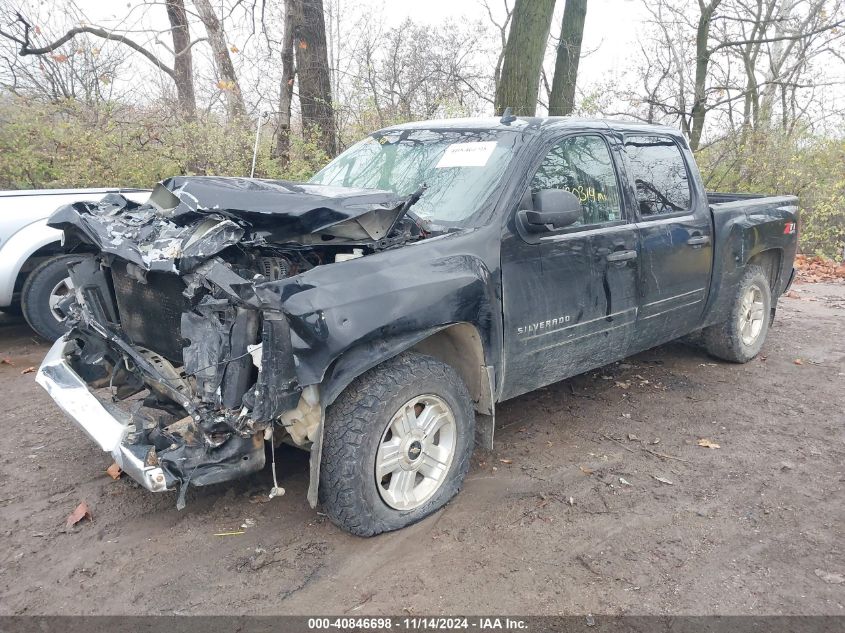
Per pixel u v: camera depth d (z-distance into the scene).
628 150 4.62
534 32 9.80
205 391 2.87
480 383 3.59
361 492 3.07
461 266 3.38
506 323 3.62
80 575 2.97
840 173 11.80
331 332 2.84
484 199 3.74
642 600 2.84
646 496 3.69
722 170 13.09
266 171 9.84
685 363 5.96
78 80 11.37
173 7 11.85
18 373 5.54
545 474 3.90
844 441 4.42
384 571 3.00
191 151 9.72
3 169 8.91
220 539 3.23
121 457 2.88
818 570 3.06
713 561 3.12
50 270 5.91
